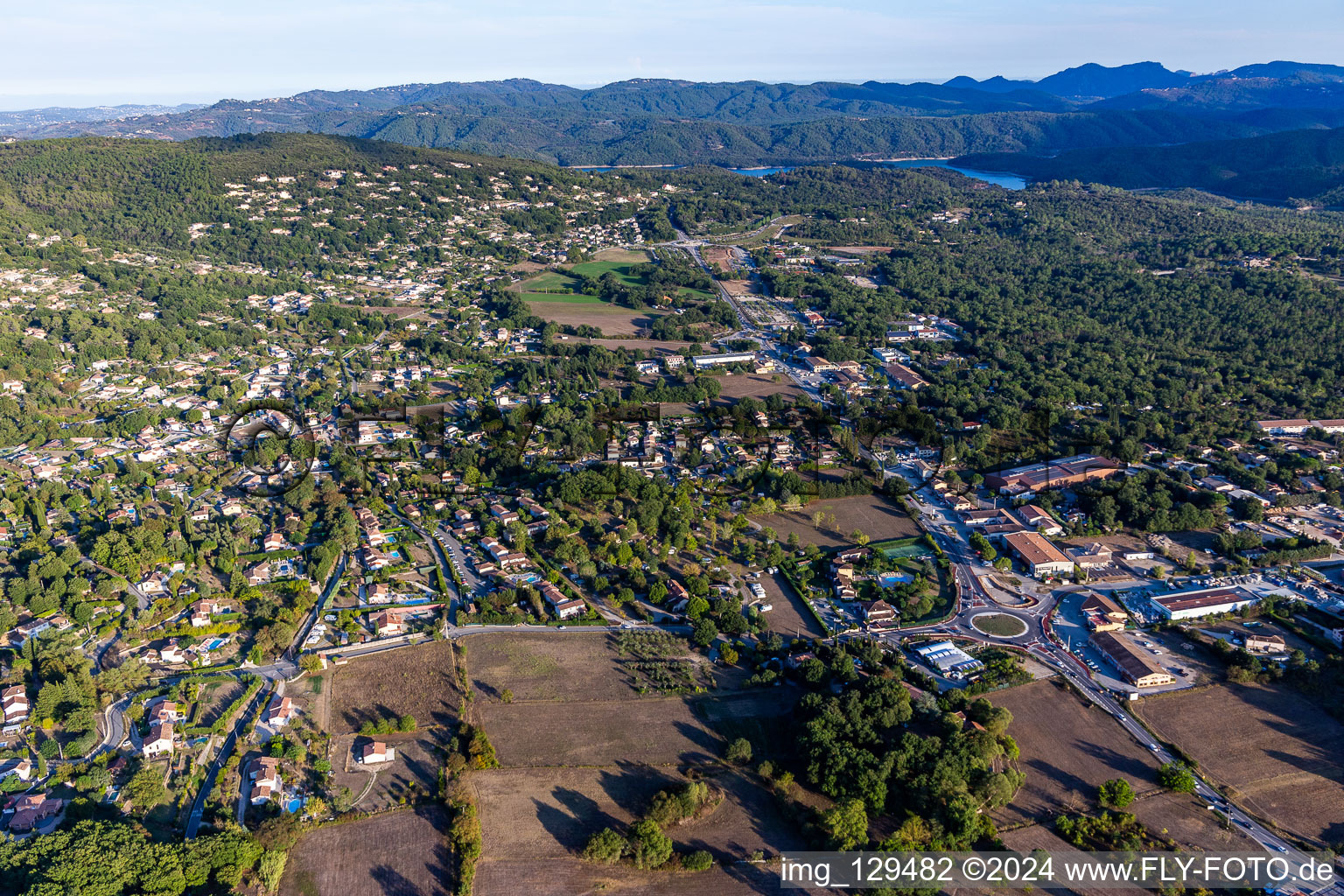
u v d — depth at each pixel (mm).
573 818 185250
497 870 171500
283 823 178250
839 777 191625
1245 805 188125
